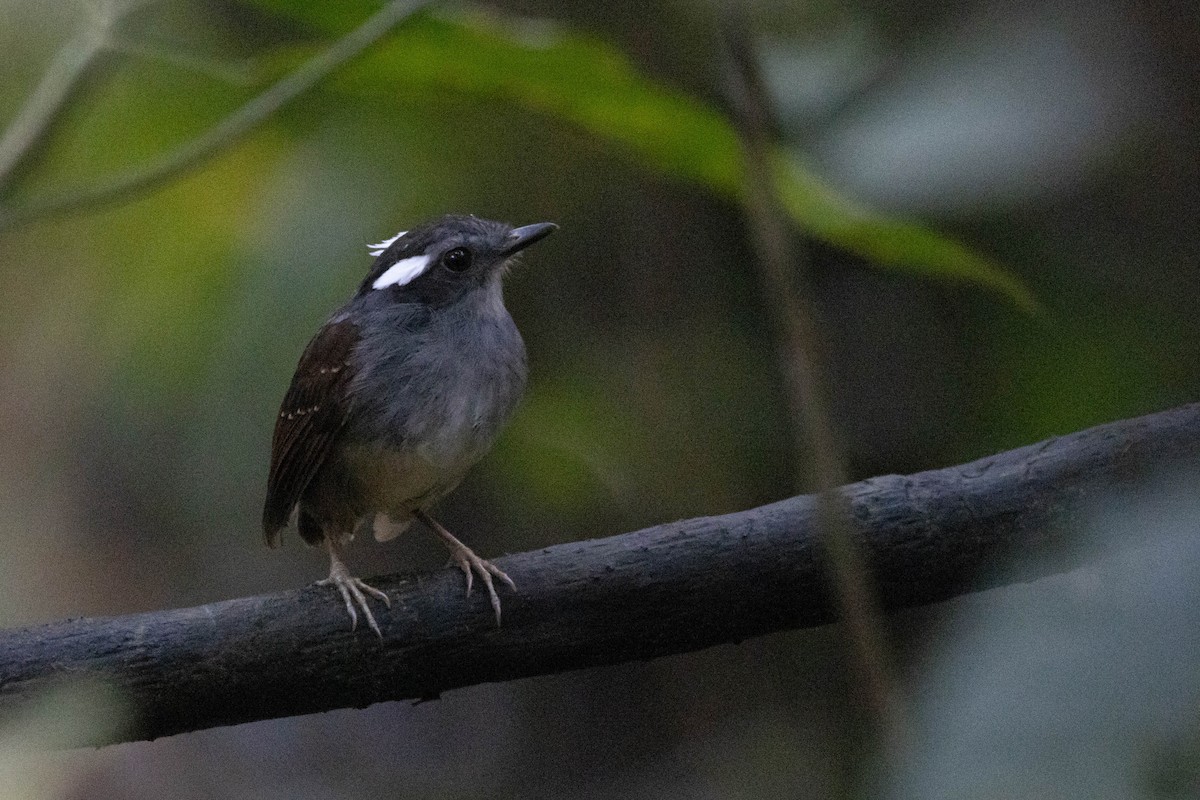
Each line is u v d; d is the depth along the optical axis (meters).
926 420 10.81
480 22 6.08
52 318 11.76
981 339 10.43
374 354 8.59
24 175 6.90
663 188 11.29
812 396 4.23
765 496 11.22
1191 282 9.48
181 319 10.37
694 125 6.07
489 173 11.02
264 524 9.03
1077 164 8.28
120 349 10.66
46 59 10.67
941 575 6.99
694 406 11.29
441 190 10.60
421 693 7.15
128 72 9.89
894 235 5.53
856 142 7.92
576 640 7.12
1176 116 9.09
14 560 12.97
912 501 6.90
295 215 10.16
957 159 7.64
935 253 5.64
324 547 9.70
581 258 11.47
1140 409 9.41
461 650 7.05
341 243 10.09
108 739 6.72
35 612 12.90
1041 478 6.83
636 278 11.42
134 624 6.75
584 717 12.80
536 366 11.34
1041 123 7.94
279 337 9.96
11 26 10.70
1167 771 3.61
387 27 6.19
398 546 12.95
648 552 7.07
